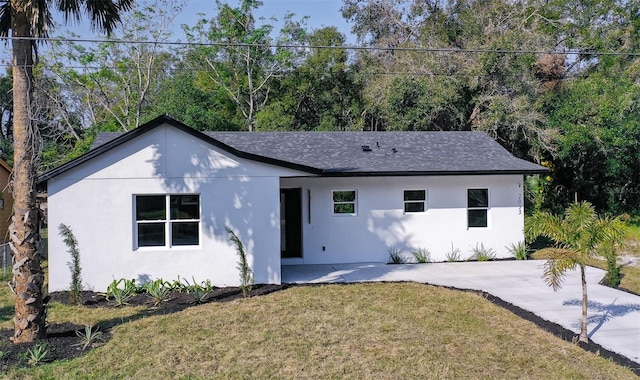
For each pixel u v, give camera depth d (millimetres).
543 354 7020
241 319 8672
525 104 22859
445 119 25906
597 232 7117
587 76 27469
